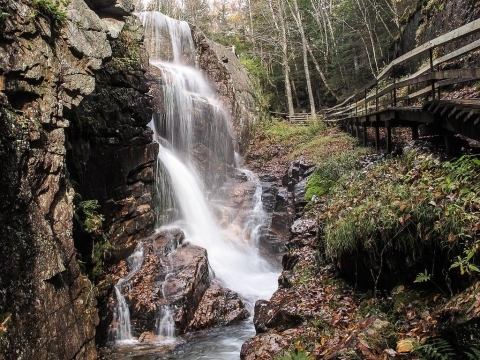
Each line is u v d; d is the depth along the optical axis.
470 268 3.77
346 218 6.46
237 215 14.99
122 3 8.54
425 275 4.51
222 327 8.77
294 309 6.44
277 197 15.16
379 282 5.80
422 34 17.92
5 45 5.47
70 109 6.89
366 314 5.36
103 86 9.38
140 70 11.11
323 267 7.62
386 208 5.51
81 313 6.38
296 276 7.97
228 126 19.39
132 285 8.84
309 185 11.99
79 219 7.82
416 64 18.39
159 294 8.71
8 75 5.50
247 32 33.81
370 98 13.14
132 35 11.11
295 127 22.77
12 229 5.05
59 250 6.05
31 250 5.28
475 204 4.34
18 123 5.44
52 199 6.18
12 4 5.63
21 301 4.94
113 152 9.69
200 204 13.84
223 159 17.97
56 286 5.74
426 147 7.34
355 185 8.44
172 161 13.74
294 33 33.06
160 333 8.23
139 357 7.24
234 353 7.25
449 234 4.29
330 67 31.47
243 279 11.57
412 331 3.84
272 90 31.61
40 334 5.14
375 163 9.60
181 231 11.39
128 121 10.38
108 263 9.07
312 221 9.77
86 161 8.56
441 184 5.05
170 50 19.48
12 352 4.56
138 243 10.09
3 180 4.98
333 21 33.09
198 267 9.64
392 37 24.80
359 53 29.81
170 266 9.57
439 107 6.73
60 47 6.65
